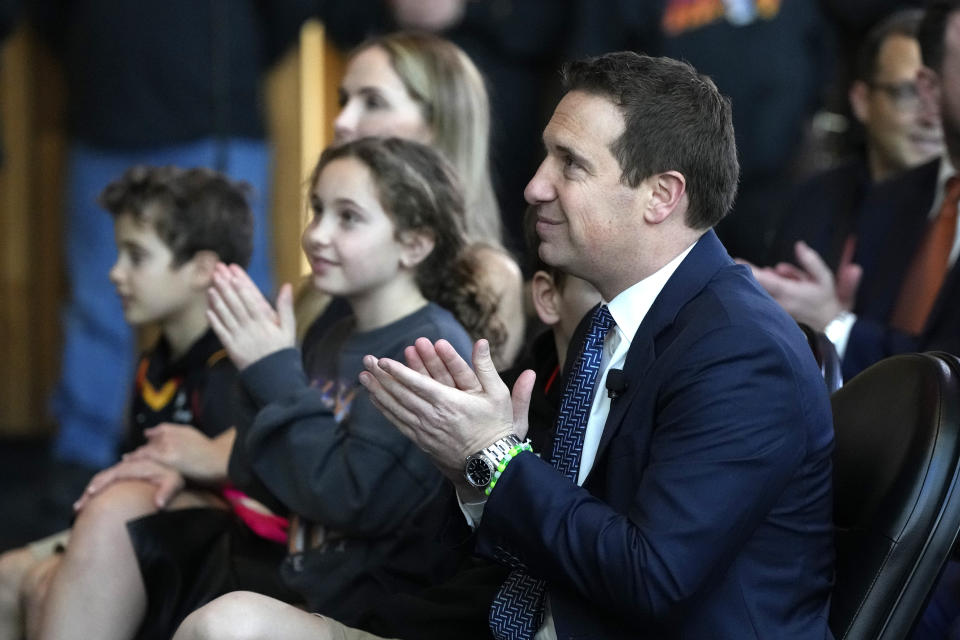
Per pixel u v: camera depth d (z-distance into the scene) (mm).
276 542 7988
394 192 7777
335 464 7297
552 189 5926
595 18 16484
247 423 7656
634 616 5422
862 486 5996
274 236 16969
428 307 7895
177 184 9391
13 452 16969
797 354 5688
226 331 7547
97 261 14977
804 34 14781
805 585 5738
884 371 6234
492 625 6066
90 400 14992
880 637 5723
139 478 7980
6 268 17391
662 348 5801
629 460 5707
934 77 8758
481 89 9898
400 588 7141
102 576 7551
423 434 5758
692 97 5855
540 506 5562
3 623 8352
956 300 8141
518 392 5801
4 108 16984
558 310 6715
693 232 5953
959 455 5742
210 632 5820
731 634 5566
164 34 14492
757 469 5469
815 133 14875
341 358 7934
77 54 14789
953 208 8664
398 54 9695
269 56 15281
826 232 9484
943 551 5711
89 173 14844
